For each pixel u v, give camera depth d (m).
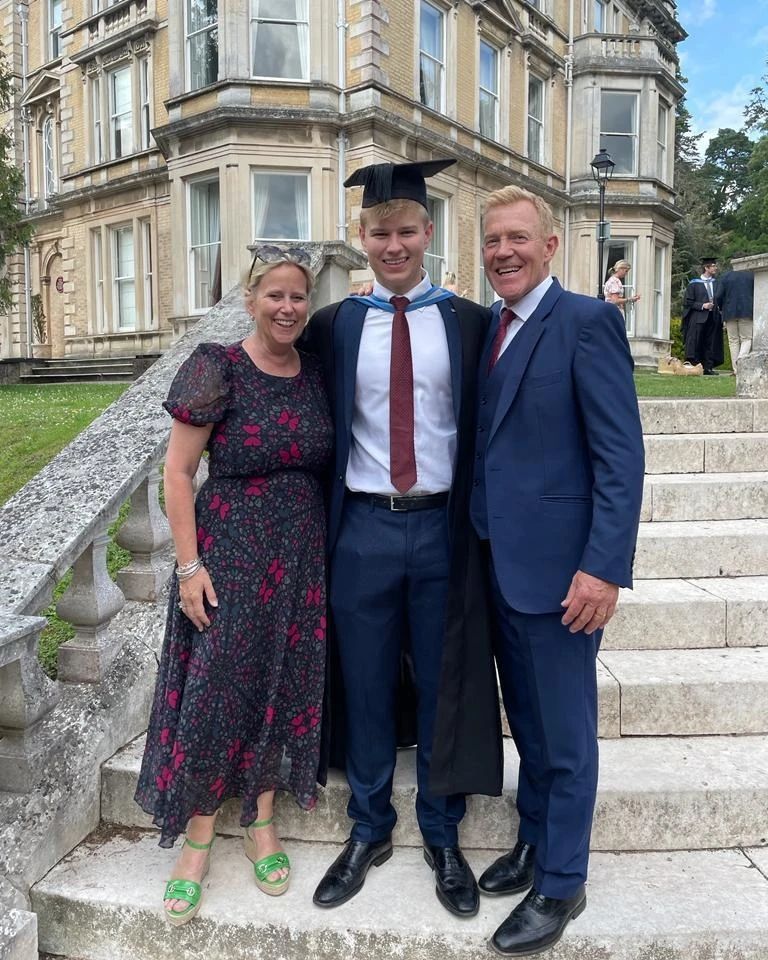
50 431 5.91
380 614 2.22
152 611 2.89
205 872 2.24
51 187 22.06
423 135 15.91
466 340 2.18
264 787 2.23
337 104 15.27
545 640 2.04
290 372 2.23
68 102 19.78
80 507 2.48
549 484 2.03
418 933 2.08
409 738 2.59
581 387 1.98
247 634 2.12
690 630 3.07
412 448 2.15
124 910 2.17
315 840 2.46
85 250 19.64
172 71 15.91
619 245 22.03
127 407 3.08
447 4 16.88
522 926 2.02
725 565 3.50
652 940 2.04
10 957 2.04
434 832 2.25
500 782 2.21
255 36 14.95
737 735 2.72
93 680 2.60
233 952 2.14
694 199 37.06
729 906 2.13
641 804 2.37
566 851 2.04
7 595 2.20
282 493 2.17
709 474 4.25
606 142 21.78
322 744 2.33
